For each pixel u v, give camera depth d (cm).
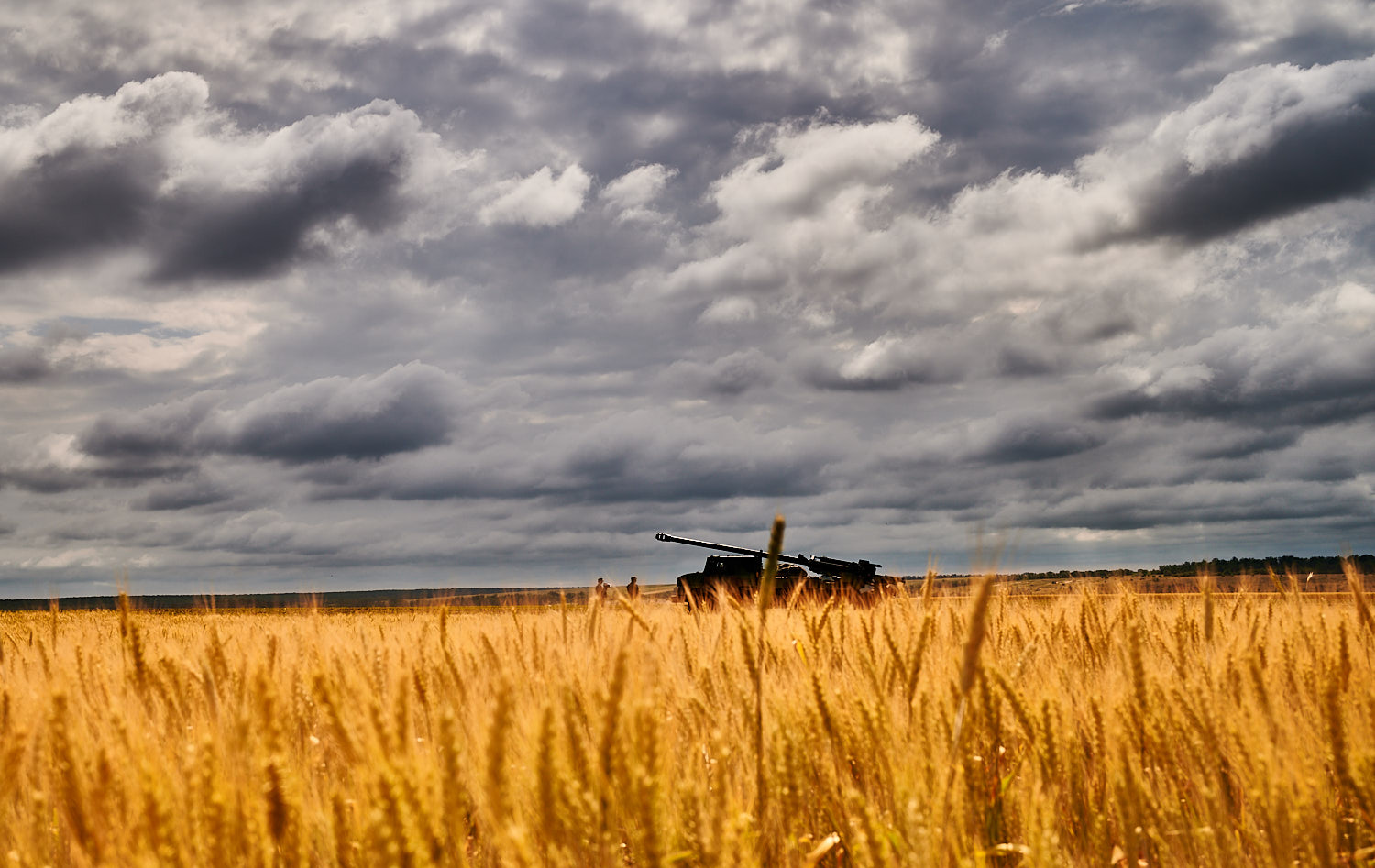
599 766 214
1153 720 275
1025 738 275
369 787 197
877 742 258
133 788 204
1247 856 236
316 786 263
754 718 274
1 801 234
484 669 373
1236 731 251
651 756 201
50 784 249
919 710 288
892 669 345
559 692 273
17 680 372
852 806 237
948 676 316
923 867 187
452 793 199
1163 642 412
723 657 365
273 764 201
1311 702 306
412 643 405
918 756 251
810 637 403
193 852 185
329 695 234
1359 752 244
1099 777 273
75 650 389
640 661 292
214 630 367
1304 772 245
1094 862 248
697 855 202
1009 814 251
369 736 204
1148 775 265
